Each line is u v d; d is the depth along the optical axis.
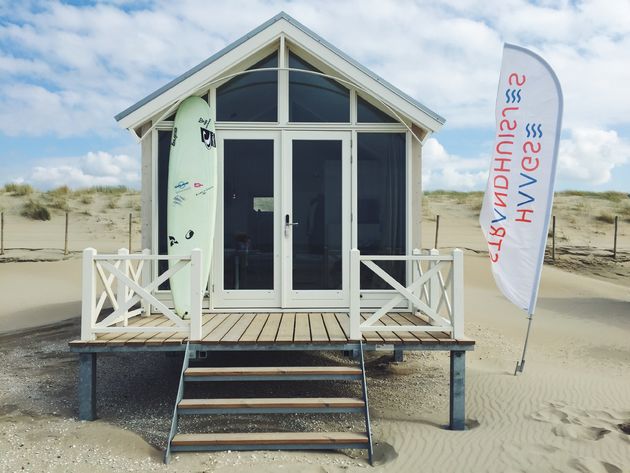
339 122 7.50
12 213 27.53
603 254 22.72
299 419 5.97
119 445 5.13
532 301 7.30
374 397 6.96
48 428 5.56
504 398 6.81
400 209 7.50
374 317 5.89
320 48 7.21
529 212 7.20
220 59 7.14
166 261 7.43
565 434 5.52
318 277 7.44
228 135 7.45
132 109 7.02
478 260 20.81
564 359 9.17
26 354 8.83
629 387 7.32
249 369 5.52
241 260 7.44
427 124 7.11
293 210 7.46
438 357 9.18
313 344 5.75
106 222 27.17
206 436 5.07
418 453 5.11
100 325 5.86
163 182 7.44
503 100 7.28
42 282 16.27
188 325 5.80
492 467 4.82
